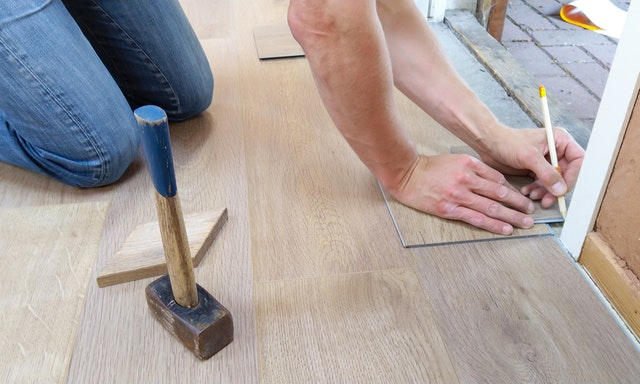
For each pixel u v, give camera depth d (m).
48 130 1.20
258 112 1.57
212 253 1.12
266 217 1.21
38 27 1.15
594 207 1.02
